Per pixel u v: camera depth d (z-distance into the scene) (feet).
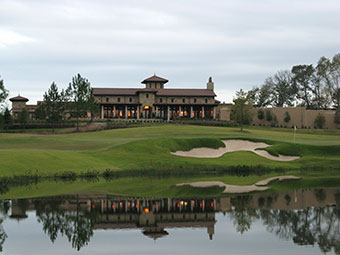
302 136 259.60
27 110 350.43
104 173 132.46
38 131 266.57
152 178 130.72
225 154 180.55
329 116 349.61
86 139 215.51
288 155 182.70
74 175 126.82
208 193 100.68
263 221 71.41
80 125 299.38
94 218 72.95
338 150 189.26
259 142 198.90
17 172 121.08
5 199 89.04
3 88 245.45
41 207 81.00
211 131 256.52
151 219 72.90
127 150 171.22
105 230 65.21
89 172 130.11
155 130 256.73
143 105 353.92
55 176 124.16
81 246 55.77
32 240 58.65
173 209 81.20
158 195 97.14
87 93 277.64
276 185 115.85
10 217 72.69
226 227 67.41
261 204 86.53
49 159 138.31
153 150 174.60
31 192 98.37
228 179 129.80
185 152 181.57
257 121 365.61
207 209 81.25
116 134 241.35
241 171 152.15
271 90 497.46
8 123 312.91
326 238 60.34
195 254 52.19
